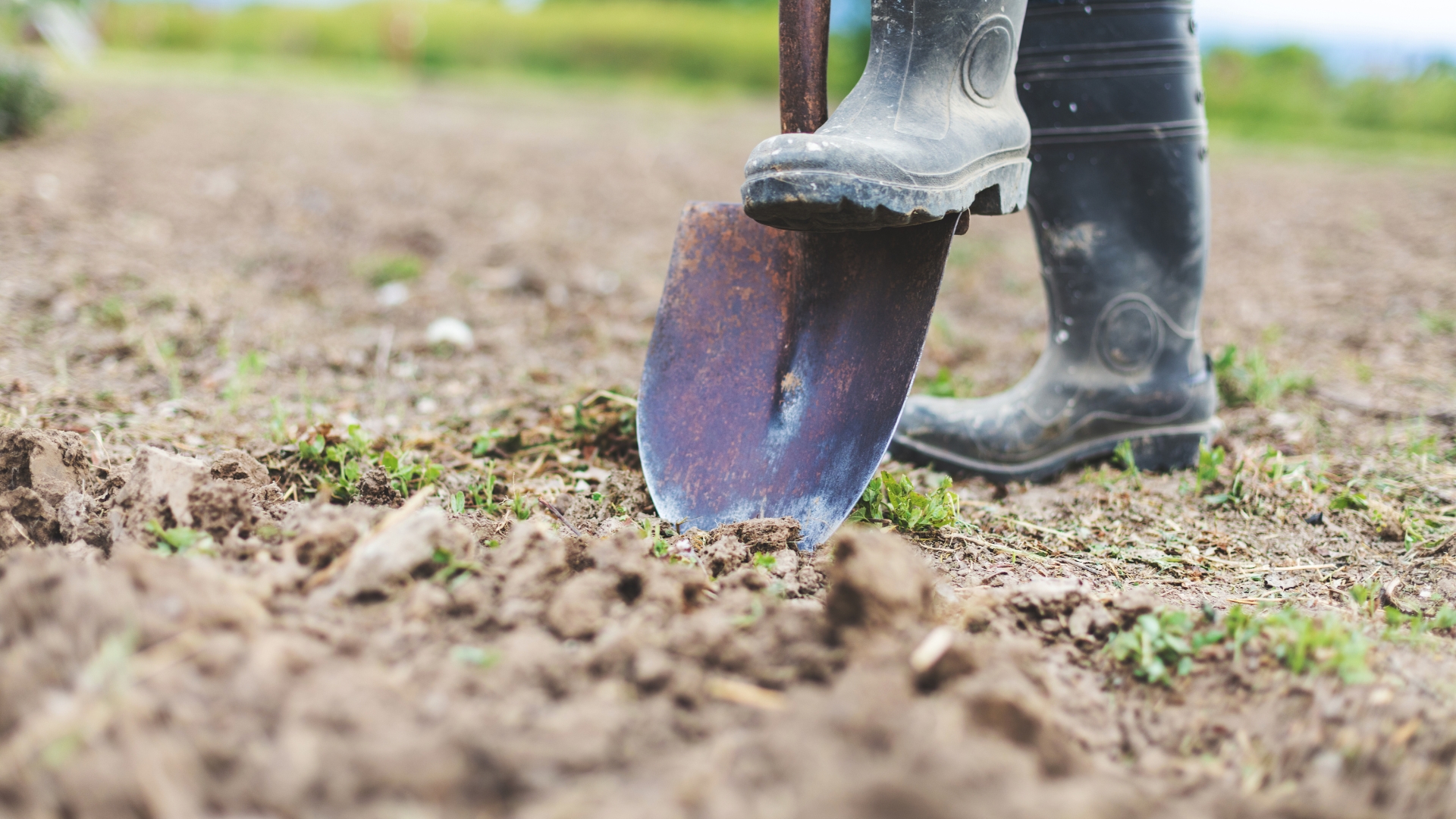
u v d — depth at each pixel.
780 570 1.62
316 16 21.53
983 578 1.76
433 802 0.93
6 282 3.66
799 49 1.81
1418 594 1.73
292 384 2.99
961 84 1.82
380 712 1.03
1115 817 0.93
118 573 1.21
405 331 3.74
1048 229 2.31
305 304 4.03
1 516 1.52
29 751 0.97
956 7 1.76
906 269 1.90
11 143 6.58
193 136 8.09
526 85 19.05
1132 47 2.12
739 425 1.96
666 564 1.48
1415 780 1.11
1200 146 2.20
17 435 1.67
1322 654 1.31
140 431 2.38
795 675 1.21
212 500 1.50
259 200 5.99
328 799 0.92
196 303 3.68
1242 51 16.03
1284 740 1.21
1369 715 1.22
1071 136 2.20
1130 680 1.37
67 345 3.13
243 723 1.00
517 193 7.13
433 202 6.50
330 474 2.00
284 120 9.84
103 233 4.69
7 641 1.13
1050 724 1.10
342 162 7.71
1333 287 4.80
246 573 1.38
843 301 1.96
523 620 1.30
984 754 0.94
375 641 1.23
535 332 3.82
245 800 0.93
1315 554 1.96
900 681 1.08
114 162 6.57
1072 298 2.34
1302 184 8.55
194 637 1.12
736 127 12.65
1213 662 1.36
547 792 0.98
